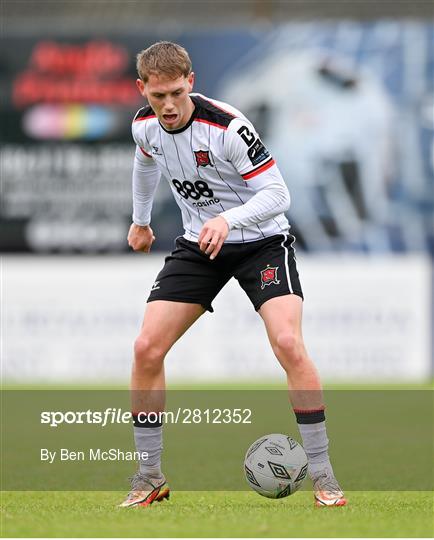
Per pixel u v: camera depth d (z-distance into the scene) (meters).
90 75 50.59
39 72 50.53
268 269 19.23
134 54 50.50
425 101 50.91
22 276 50.62
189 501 20.12
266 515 17.03
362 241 51.09
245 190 19.42
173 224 50.28
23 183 50.72
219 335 50.53
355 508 18.12
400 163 51.00
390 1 53.88
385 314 51.03
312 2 54.03
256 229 19.45
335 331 50.91
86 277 50.62
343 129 50.91
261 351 50.50
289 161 51.00
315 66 50.81
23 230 50.66
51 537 15.02
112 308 50.69
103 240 50.72
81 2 55.28
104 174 50.72
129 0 55.81
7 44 50.38
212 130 18.81
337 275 51.00
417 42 50.75
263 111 50.88
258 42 50.72
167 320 19.34
